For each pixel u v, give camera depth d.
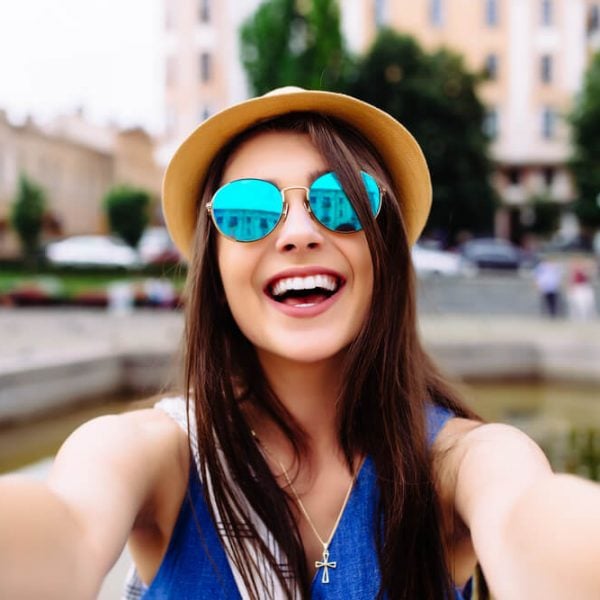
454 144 26.11
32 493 0.77
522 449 0.98
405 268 1.18
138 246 24.09
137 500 0.93
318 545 1.10
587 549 0.69
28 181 23.28
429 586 1.04
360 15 33.03
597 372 8.88
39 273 20.47
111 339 10.27
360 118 1.18
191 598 1.00
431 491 1.09
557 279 13.95
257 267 1.08
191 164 1.20
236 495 1.05
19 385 6.45
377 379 1.13
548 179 35.59
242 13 34.50
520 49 34.06
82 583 0.76
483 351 9.18
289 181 1.09
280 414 1.17
